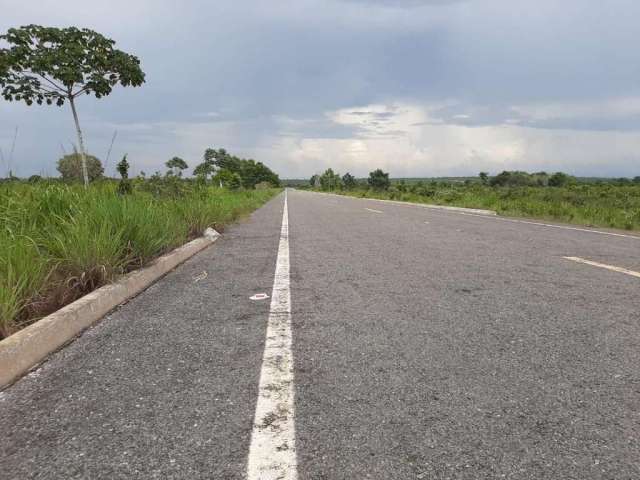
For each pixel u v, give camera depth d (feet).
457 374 6.78
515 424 5.36
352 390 6.26
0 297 7.81
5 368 6.59
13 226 12.31
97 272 11.25
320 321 9.49
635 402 5.91
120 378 6.72
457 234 26.45
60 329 8.23
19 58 31.86
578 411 5.67
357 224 34.14
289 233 27.78
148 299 11.54
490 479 4.35
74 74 32.19
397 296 11.60
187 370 7.00
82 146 35.04
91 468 4.55
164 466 4.57
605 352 7.65
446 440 5.02
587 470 4.49
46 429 5.31
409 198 95.35
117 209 14.33
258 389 6.31
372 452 4.79
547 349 7.79
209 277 14.33
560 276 14.02
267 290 12.45
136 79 36.22
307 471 4.47
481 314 9.91
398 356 7.50
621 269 15.16
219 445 4.94
